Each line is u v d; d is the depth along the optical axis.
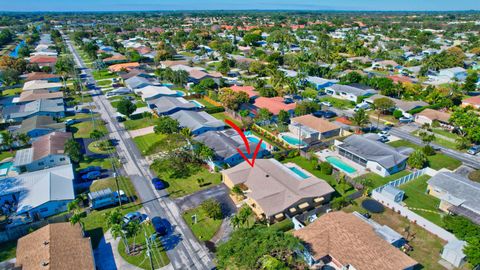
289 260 38.62
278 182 58.72
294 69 163.38
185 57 199.75
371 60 178.25
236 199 58.16
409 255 45.28
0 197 56.25
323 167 67.50
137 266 43.81
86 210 55.28
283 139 84.06
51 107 101.81
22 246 43.38
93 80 146.38
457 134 87.25
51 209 54.56
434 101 107.75
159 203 57.53
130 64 166.38
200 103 114.06
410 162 69.06
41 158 68.19
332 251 42.53
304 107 97.75
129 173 67.75
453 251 43.34
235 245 38.41
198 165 70.75
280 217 52.09
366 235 44.56
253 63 153.25
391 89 115.12
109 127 92.94
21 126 88.62
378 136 81.25
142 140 84.00
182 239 48.91
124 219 51.75
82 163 71.81
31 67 152.38
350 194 59.69
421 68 148.12
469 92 125.19
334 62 176.62
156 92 115.88
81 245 43.78
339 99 118.94
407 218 53.28
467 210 52.34
